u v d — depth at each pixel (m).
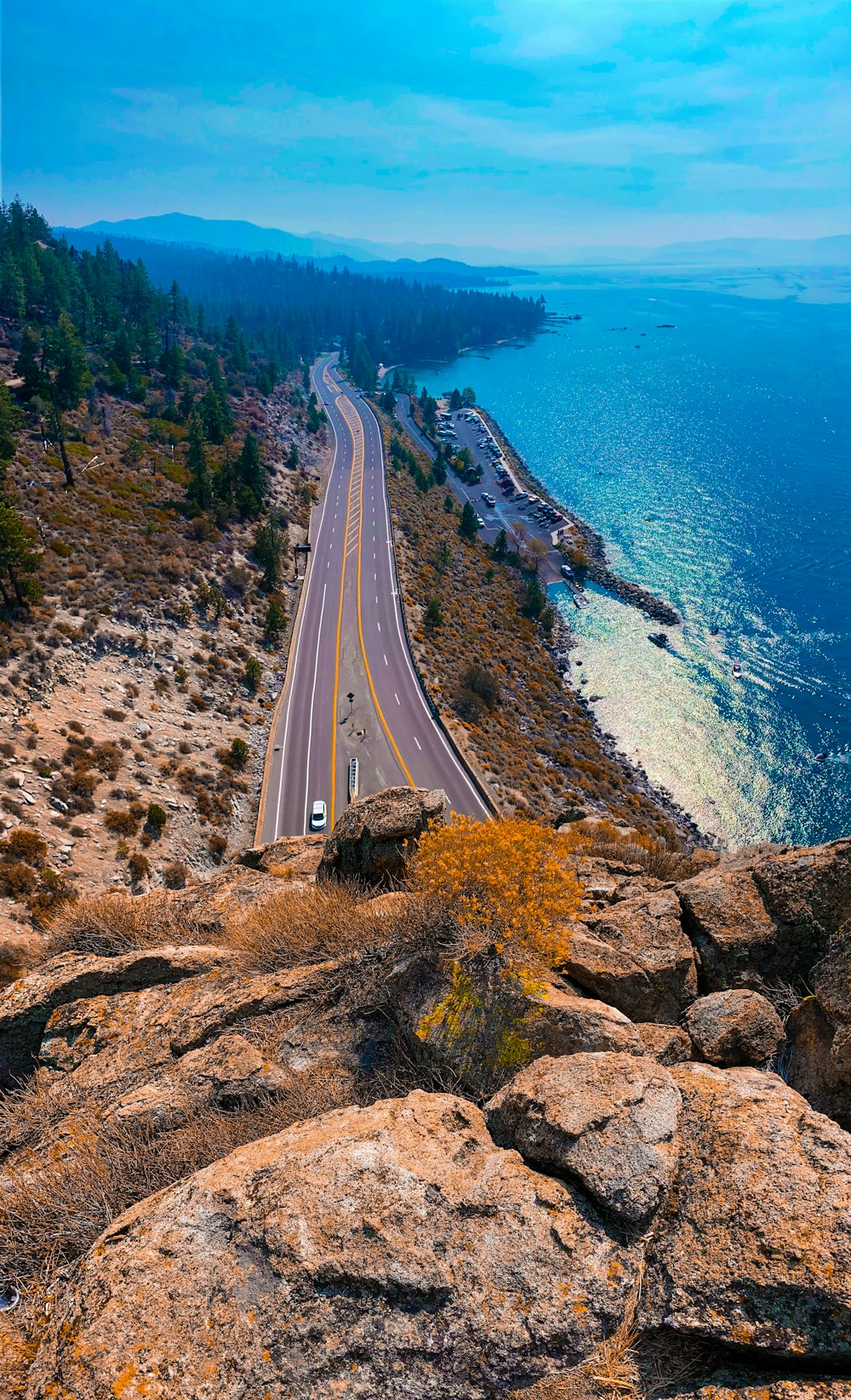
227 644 49.53
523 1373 2.93
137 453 69.38
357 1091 4.91
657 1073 4.05
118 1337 3.01
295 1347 3.00
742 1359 2.92
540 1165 3.74
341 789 40.88
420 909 5.84
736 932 6.17
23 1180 4.30
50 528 48.66
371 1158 3.71
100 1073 5.44
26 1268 3.79
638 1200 3.37
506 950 5.38
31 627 36.81
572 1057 4.31
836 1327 2.80
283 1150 3.86
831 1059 4.51
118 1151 4.40
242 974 6.32
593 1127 3.70
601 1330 3.03
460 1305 3.09
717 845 56.03
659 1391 2.88
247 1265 3.27
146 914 8.05
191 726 39.62
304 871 10.96
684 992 5.87
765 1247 3.07
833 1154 3.41
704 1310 2.96
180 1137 4.52
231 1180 3.68
